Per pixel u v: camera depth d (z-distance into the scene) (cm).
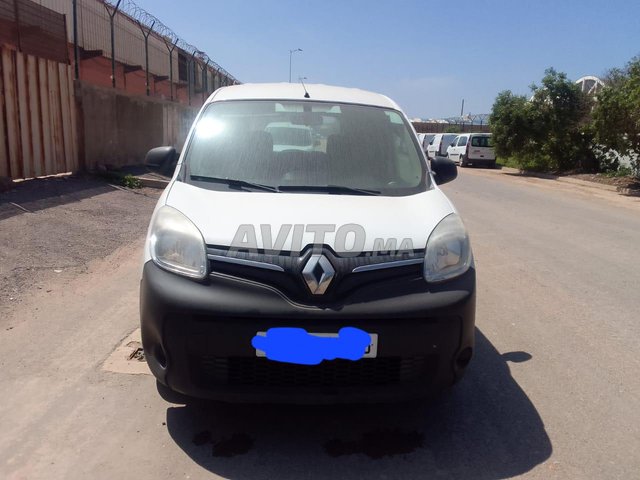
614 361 433
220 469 288
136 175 1277
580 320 523
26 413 330
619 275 685
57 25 1064
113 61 1407
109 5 1430
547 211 1250
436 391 303
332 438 320
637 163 1864
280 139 393
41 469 282
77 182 1064
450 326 294
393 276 294
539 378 400
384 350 285
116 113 1330
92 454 295
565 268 716
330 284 283
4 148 908
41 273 575
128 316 484
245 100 427
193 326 282
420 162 407
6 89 908
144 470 284
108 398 351
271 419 336
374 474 288
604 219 1155
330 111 424
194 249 295
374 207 332
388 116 438
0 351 407
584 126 2242
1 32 905
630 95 1662
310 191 353
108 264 639
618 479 289
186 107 1897
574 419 346
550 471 294
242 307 279
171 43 1830
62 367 387
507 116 2414
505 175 2412
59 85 1070
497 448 314
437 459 303
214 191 346
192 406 346
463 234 328
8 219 719
